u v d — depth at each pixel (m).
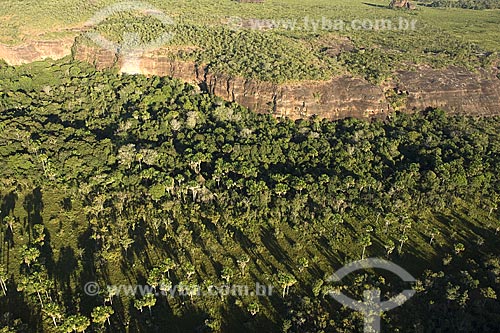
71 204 122.88
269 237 112.50
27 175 127.69
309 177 124.06
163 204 119.31
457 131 145.50
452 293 90.88
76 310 93.12
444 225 113.50
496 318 87.69
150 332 90.25
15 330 85.75
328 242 109.62
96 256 105.38
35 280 94.00
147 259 106.44
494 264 97.88
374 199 119.31
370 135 144.75
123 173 129.62
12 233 112.31
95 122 154.25
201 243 110.69
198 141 141.25
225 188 126.00
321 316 91.00
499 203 118.81
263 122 151.50
